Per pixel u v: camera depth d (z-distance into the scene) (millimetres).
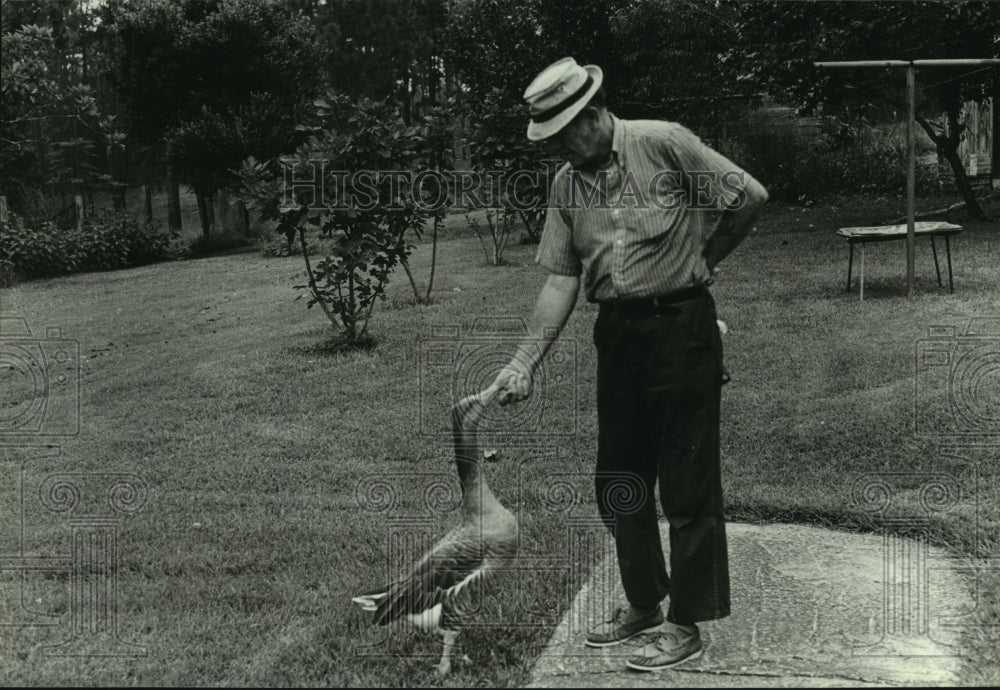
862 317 8781
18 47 9727
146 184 28125
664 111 19359
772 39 15508
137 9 25062
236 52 25203
